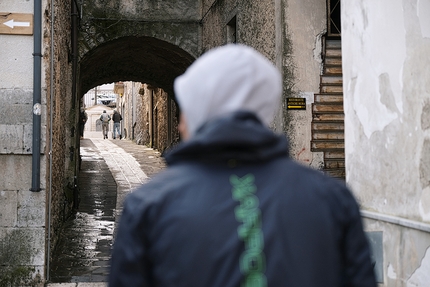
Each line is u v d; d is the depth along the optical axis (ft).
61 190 28.63
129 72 47.73
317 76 24.11
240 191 4.24
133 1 37.65
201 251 4.05
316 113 24.09
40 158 19.89
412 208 13.39
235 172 4.33
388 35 14.37
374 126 15.12
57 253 24.45
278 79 4.63
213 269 4.02
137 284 4.17
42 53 20.03
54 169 23.52
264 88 4.45
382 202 14.79
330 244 4.29
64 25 29.17
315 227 4.26
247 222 4.13
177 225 4.12
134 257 4.17
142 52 42.68
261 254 4.06
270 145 4.45
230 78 4.37
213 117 4.39
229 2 31.53
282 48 23.85
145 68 47.32
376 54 14.97
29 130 19.75
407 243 13.41
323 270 4.19
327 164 24.13
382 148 14.75
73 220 31.37
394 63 14.11
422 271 12.76
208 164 4.37
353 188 16.38
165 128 64.28
